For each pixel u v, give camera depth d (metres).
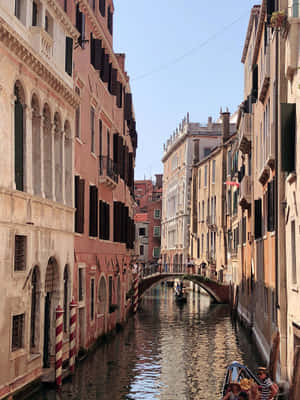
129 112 33.91
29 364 14.77
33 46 15.59
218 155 49.81
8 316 13.34
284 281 15.59
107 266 25.86
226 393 12.88
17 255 14.28
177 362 21.17
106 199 25.92
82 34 21.27
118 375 18.39
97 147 23.94
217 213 50.25
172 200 76.12
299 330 13.04
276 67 16.52
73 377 17.59
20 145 14.41
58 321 16.05
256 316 25.89
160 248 85.12
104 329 25.33
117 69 28.53
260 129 24.16
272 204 18.80
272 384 12.18
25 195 14.37
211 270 51.62
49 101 16.70
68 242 18.52
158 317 37.16
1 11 13.23
